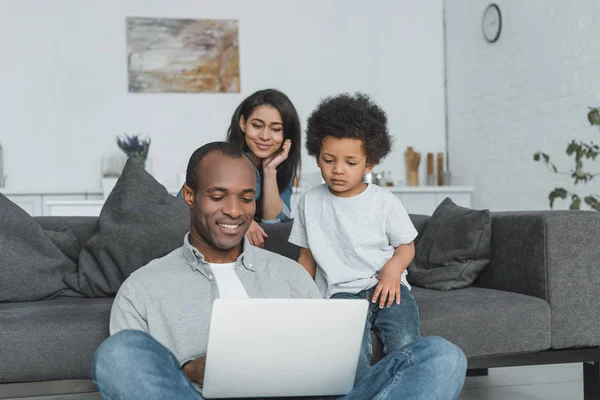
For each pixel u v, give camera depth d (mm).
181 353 1510
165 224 2412
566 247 2225
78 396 2703
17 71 5234
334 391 1438
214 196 1550
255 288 1628
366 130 1935
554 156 4414
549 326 2189
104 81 5344
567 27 4258
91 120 5332
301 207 2129
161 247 2375
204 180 1556
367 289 1994
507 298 2213
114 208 2449
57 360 1885
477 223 2486
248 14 5547
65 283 2369
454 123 5707
